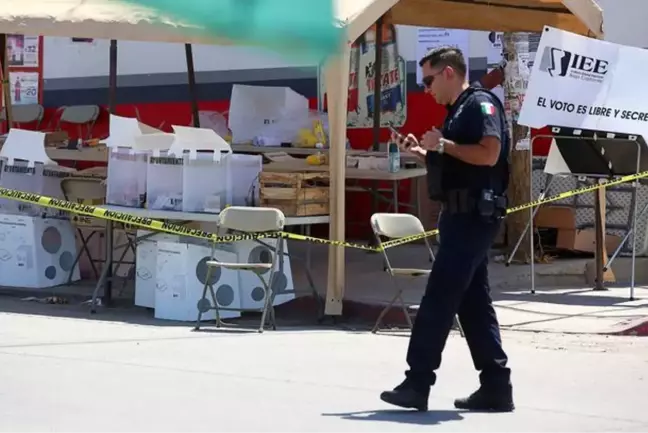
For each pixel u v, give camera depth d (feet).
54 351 46.70
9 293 63.87
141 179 58.85
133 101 94.79
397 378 42.14
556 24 71.72
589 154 63.00
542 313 57.47
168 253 55.88
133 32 55.57
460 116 34.81
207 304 54.95
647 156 61.16
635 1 76.43
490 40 80.02
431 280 34.99
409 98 83.71
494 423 35.17
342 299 57.11
